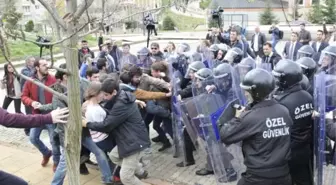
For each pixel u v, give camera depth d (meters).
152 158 5.43
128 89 4.47
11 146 5.96
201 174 4.80
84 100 4.65
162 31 30.36
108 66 7.35
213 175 4.77
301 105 3.40
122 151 3.92
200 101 3.95
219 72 3.99
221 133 3.05
